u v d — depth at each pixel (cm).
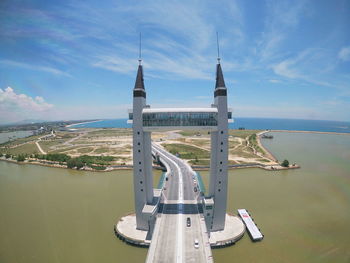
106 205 7206
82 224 6084
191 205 6231
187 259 4097
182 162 11906
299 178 10212
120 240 5428
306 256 4853
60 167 12550
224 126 5184
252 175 10719
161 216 5569
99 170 11681
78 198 7831
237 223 6009
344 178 10206
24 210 6894
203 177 10362
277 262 4691
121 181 9888
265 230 5784
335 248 5084
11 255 4834
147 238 5294
